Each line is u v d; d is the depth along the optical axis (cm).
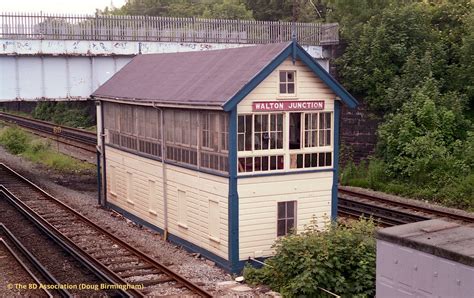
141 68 2247
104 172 2338
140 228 1994
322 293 1255
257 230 1523
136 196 2045
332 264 1267
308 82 1565
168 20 2948
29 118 6012
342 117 2981
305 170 1584
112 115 2228
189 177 1667
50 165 3412
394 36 2880
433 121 2511
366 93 2902
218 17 5619
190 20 3009
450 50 2817
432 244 831
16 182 2822
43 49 2630
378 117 2833
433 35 2862
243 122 1486
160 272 1466
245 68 1538
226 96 1445
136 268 1496
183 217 1723
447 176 2347
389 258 902
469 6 2942
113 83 2297
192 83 1709
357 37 3041
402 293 882
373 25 3025
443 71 2767
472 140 2417
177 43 2948
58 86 2742
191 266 1532
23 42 2580
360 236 1338
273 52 1509
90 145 3972
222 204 1515
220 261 1535
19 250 1683
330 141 1633
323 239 1313
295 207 1586
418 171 2436
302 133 1580
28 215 2078
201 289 1292
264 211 1528
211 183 1559
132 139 2055
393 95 2719
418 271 852
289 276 1312
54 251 1688
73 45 2697
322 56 3212
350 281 1280
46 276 1427
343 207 2244
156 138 1866
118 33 2803
